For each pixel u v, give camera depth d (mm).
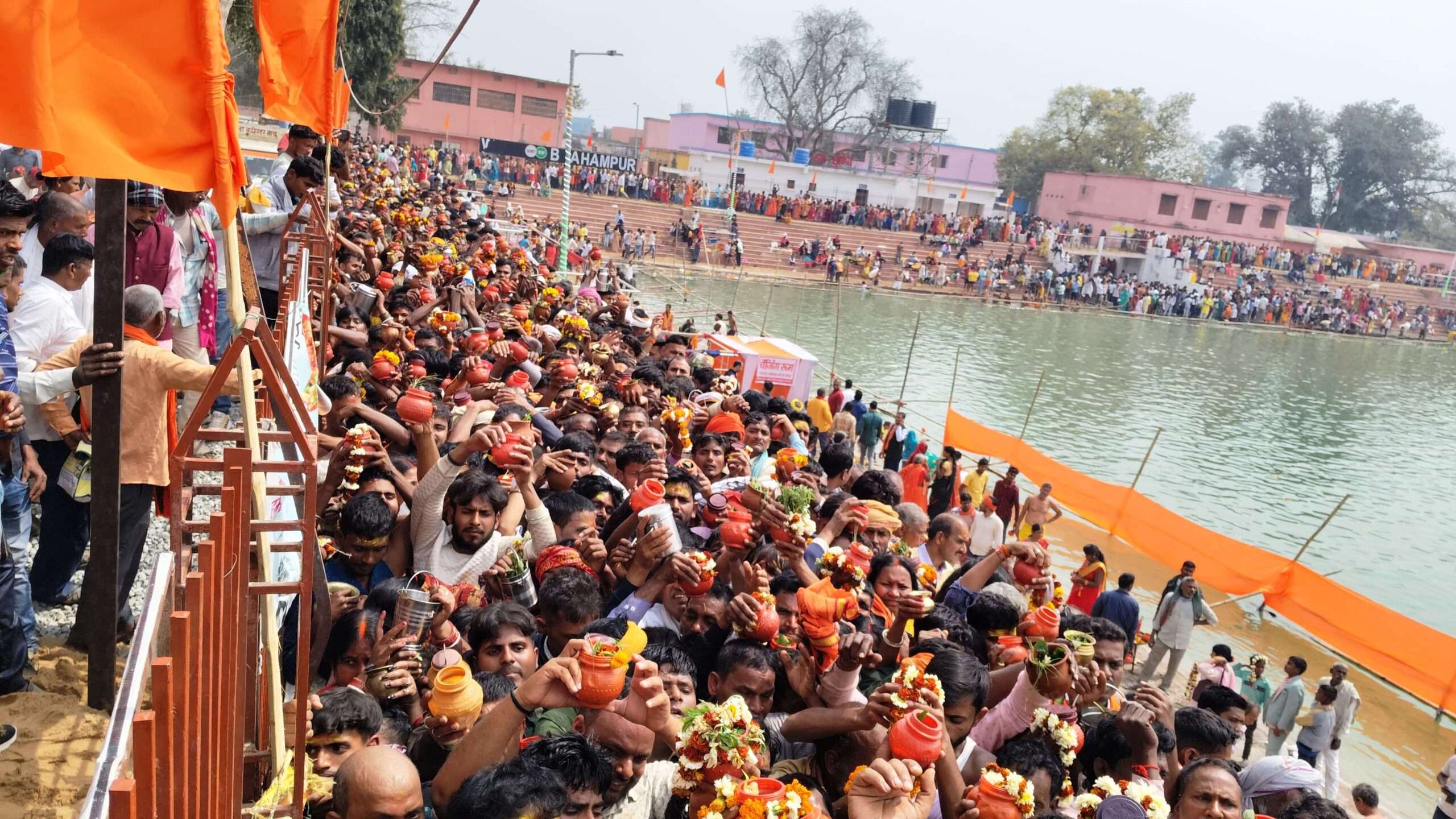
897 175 69500
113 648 3906
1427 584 17703
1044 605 5559
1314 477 24750
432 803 2977
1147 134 75750
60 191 6191
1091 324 51281
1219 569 14117
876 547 5926
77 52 2629
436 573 4641
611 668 2939
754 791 2734
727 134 67938
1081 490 16328
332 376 6301
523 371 8258
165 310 5305
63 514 4770
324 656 3832
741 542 4730
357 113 46031
